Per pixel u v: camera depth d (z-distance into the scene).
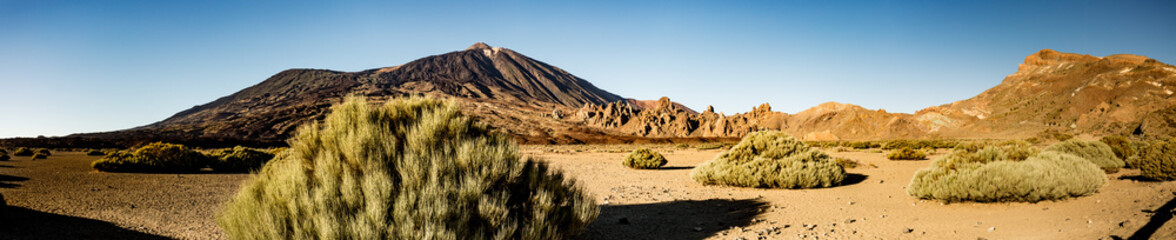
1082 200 8.73
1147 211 6.64
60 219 7.94
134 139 98.56
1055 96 199.50
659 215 9.76
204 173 20.58
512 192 6.29
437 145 6.22
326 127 6.24
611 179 18.75
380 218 5.11
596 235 7.70
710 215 9.61
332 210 5.21
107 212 9.26
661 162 25.16
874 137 197.50
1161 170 11.20
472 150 6.06
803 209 9.92
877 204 10.30
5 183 14.07
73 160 30.36
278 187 5.57
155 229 7.89
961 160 11.30
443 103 7.02
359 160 5.74
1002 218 7.89
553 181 6.68
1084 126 146.62
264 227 5.19
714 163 15.77
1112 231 5.82
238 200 5.81
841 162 21.61
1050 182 8.67
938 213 8.79
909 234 7.18
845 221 8.40
